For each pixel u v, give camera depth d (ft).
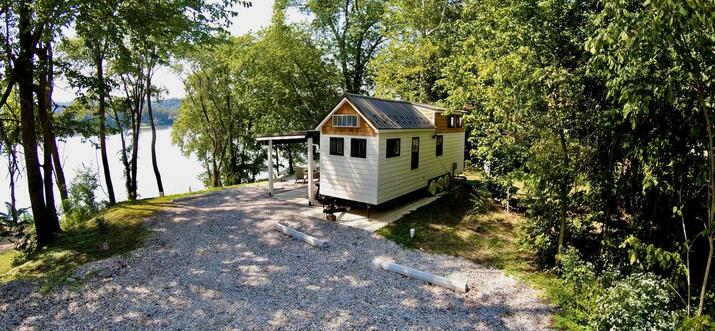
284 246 30.07
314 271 25.38
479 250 28.76
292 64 68.90
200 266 26.53
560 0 23.71
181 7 35.91
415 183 41.63
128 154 69.51
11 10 30.53
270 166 47.60
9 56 31.68
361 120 35.50
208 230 34.40
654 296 16.80
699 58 14.58
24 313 20.95
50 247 32.60
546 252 25.67
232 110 83.10
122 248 30.86
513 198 39.47
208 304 21.18
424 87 64.90
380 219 36.32
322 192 39.88
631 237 18.33
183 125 87.71
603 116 20.47
